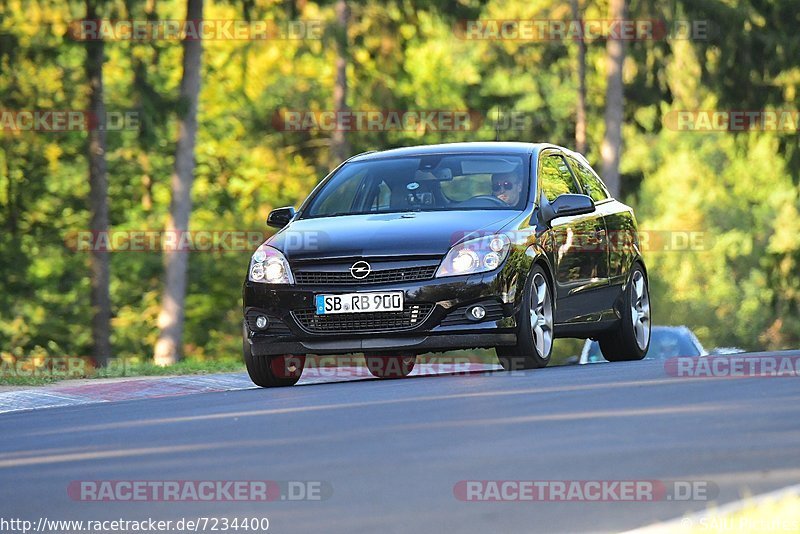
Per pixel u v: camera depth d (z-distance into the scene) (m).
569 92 139.50
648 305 42.69
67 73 100.38
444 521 14.73
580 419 22.12
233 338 134.25
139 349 130.00
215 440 21.98
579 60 135.75
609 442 19.59
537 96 140.25
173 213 93.88
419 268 33.66
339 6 116.25
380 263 33.84
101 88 97.88
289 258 34.59
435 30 131.12
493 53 136.25
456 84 146.12
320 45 98.50
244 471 18.48
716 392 25.45
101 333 99.81
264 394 30.41
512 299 33.75
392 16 116.44
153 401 30.89
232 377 41.38
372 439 20.94
